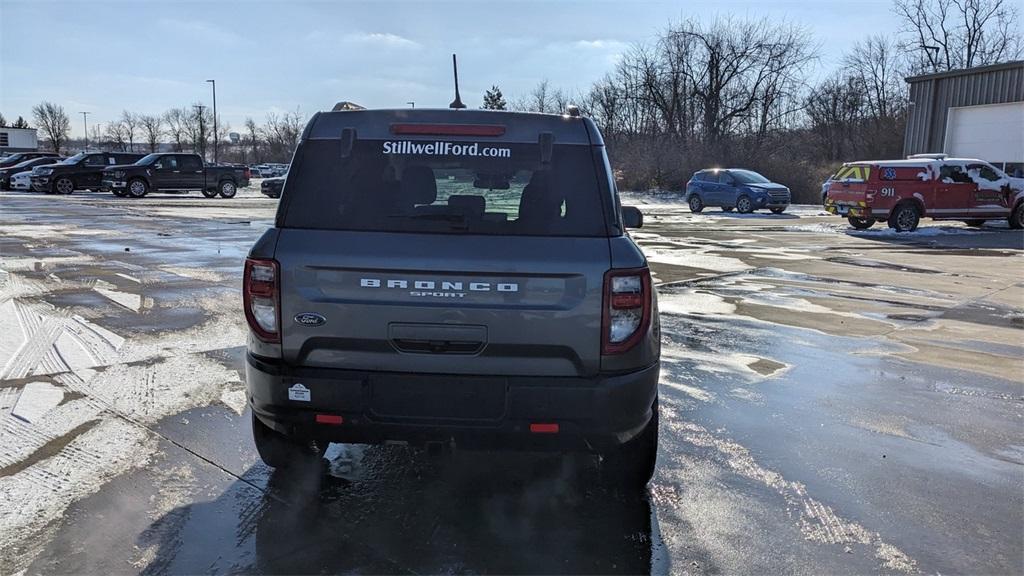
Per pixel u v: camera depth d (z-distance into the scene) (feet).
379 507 11.71
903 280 37.19
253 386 10.65
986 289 34.76
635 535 10.99
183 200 94.53
